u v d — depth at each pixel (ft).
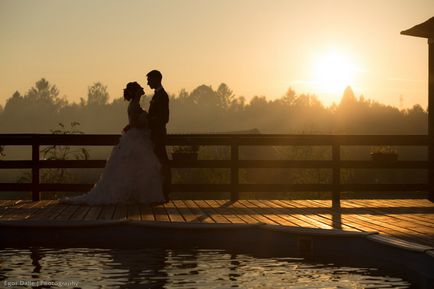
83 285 20.10
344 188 46.34
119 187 40.19
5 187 44.16
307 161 46.39
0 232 30.30
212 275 21.90
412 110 328.49
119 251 27.32
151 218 33.78
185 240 29.73
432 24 43.96
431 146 46.62
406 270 22.91
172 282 20.62
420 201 46.03
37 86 640.99
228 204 42.50
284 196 65.10
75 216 34.55
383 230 29.45
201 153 63.67
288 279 21.39
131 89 40.91
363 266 23.98
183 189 45.75
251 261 24.93
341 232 26.63
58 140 44.62
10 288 19.67
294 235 27.66
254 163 46.11
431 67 45.85
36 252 26.86
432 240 26.30
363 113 380.17
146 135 40.86
